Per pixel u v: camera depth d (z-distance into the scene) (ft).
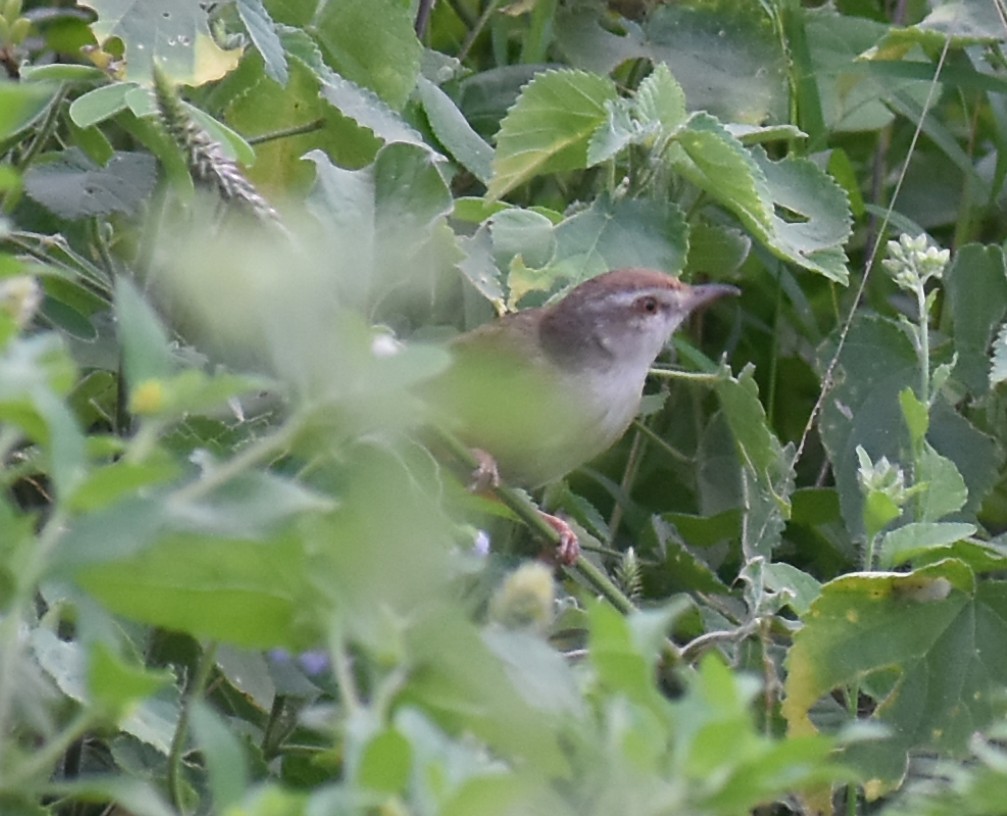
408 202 25.57
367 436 16.08
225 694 25.08
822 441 32.55
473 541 19.97
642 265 29.09
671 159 30.12
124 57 25.02
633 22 36.60
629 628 11.96
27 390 11.18
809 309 36.88
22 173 25.43
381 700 12.80
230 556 13.21
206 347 23.12
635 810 11.51
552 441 29.43
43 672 18.37
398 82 30.50
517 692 13.52
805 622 24.80
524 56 36.52
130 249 28.53
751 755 11.25
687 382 35.17
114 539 11.30
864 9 41.93
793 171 31.71
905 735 25.11
